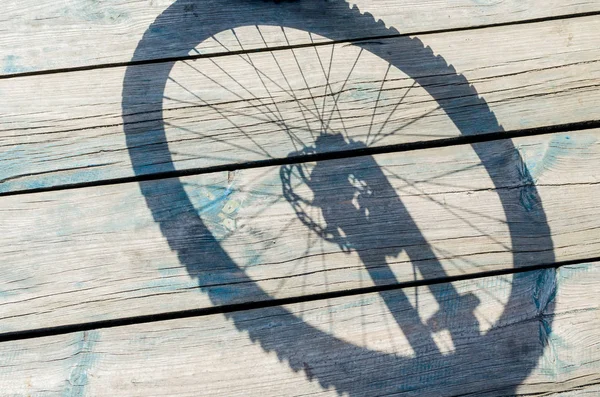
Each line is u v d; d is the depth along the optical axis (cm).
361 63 147
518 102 147
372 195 139
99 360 127
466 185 141
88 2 148
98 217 135
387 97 145
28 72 143
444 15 152
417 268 136
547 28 152
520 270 137
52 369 127
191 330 130
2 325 128
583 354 133
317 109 143
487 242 138
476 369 131
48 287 131
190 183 138
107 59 145
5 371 126
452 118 145
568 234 139
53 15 147
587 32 153
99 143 139
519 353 132
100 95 142
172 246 134
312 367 129
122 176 138
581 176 143
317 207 138
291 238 136
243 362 129
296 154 141
